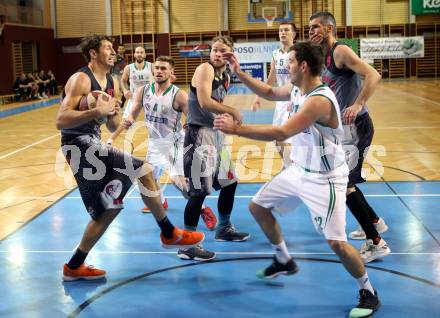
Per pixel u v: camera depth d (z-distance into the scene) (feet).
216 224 15.92
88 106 11.14
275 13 76.33
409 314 9.96
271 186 10.78
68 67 79.61
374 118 39.24
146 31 78.18
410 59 76.23
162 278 12.09
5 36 64.28
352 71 12.94
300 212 17.03
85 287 11.64
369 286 10.12
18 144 32.19
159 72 15.66
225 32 77.46
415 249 13.44
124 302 10.84
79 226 15.99
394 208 16.98
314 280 11.78
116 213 11.99
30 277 12.23
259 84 12.12
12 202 18.92
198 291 11.32
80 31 78.74
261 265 12.78
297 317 10.02
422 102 48.65
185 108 15.65
